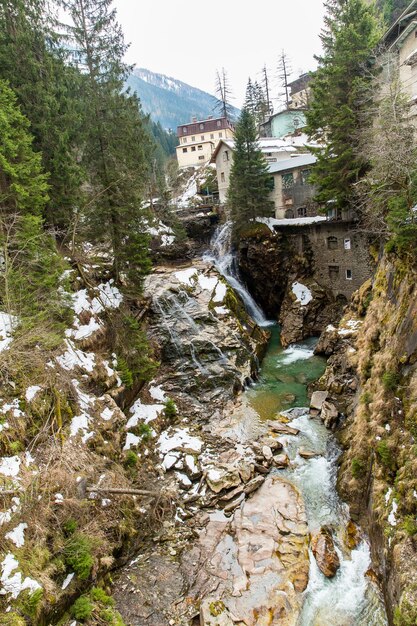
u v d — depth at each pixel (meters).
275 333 32.72
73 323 17.83
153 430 18.81
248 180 34.59
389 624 9.60
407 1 37.53
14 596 8.27
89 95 20.50
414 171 14.31
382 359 14.62
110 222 21.14
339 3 25.61
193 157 77.00
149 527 13.88
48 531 10.01
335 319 30.09
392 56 21.53
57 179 17.55
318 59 25.11
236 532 13.62
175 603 11.23
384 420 12.84
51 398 13.10
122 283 23.28
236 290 34.94
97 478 12.76
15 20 16.98
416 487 9.84
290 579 11.61
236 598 11.21
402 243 14.85
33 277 14.39
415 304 13.24
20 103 17.14
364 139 20.58
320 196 26.03
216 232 42.22
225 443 18.69
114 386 17.70
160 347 24.89
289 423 19.78
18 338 12.51
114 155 20.16
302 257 32.69
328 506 14.20
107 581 11.54
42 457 11.62
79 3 19.42
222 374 23.95
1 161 12.89
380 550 10.78
